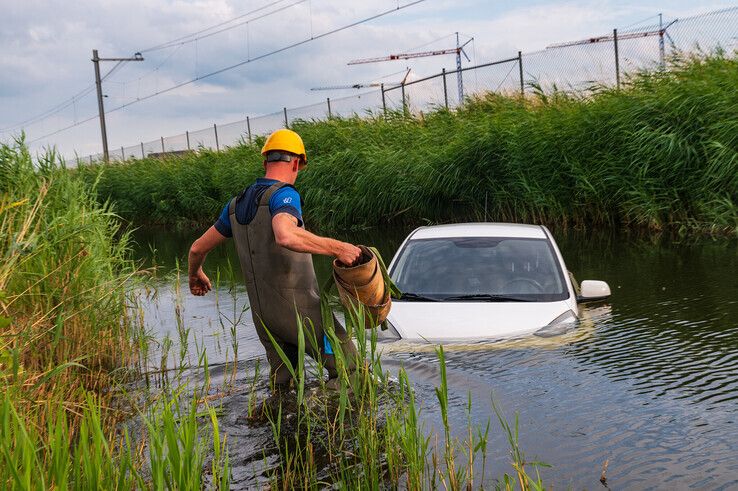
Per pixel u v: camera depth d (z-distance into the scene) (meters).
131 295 6.73
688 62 13.53
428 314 5.25
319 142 20.64
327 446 3.29
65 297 5.30
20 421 2.39
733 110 11.30
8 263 4.53
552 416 3.50
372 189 16.42
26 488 2.19
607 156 12.64
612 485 2.78
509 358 4.43
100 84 47.25
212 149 28.14
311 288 3.92
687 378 4.00
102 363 5.45
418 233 6.57
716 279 7.01
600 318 5.52
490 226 6.59
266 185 3.86
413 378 4.15
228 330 6.49
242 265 3.99
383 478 2.96
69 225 6.13
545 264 5.86
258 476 3.01
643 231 11.83
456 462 3.05
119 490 2.48
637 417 3.45
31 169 7.06
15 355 3.31
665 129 12.09
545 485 2.80
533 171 13.78
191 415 2.63
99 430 2.53
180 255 14.22
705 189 11.26
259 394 4.10
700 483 2.77
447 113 19.00
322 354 3.96
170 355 5.60
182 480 2.40
